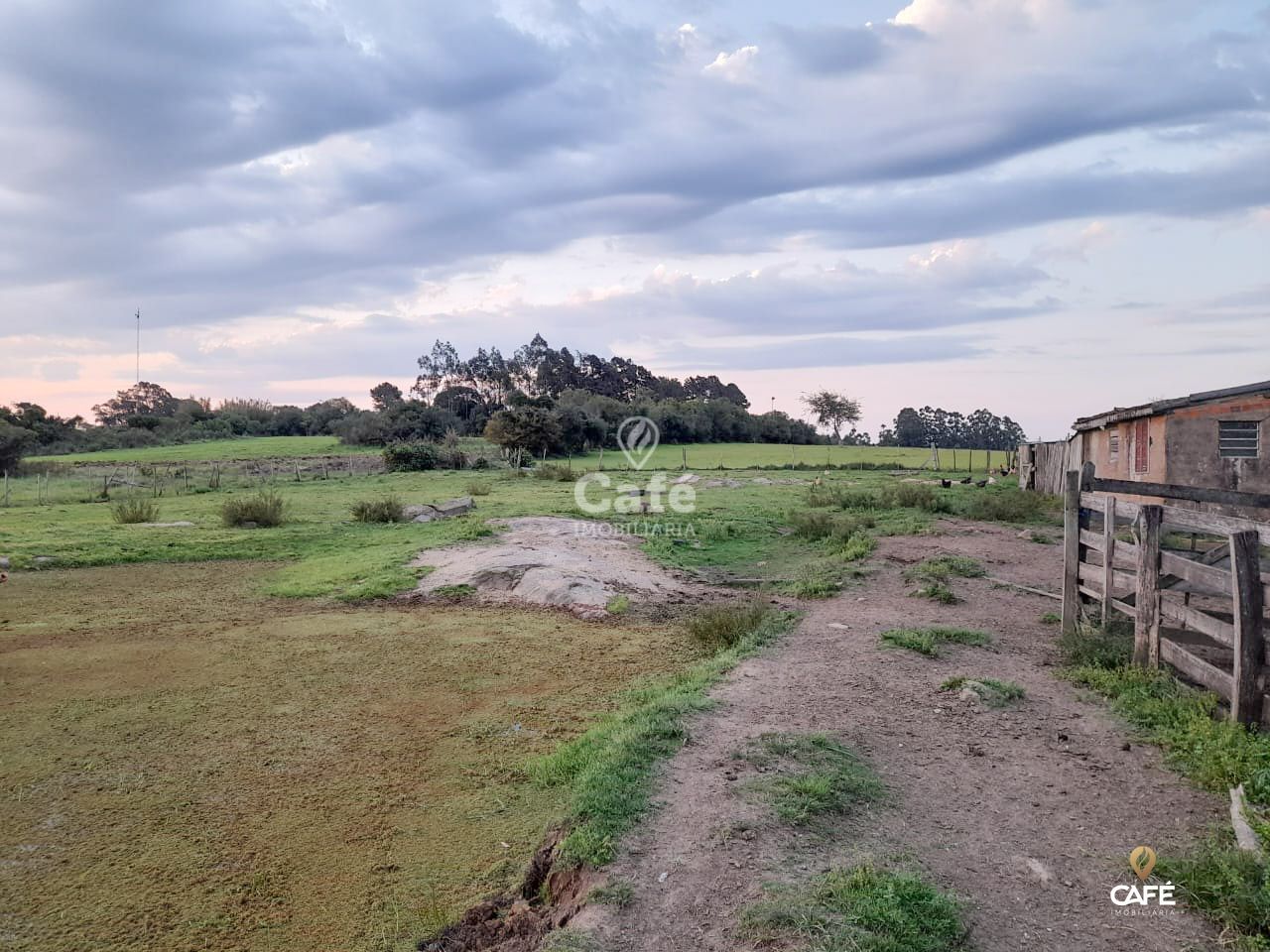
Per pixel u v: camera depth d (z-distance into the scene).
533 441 49.34
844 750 5.75
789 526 19.45
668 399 99.25
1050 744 5.96
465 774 6.14
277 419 92.56
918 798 5.07
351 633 10.52
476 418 84.62
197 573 14.72
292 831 5.31
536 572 13.05
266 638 10.27
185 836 5.25
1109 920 3.80
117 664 9.09
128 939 4.19
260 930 4.25
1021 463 29.80
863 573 13.05
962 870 4.25
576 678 8.58
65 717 7.43
